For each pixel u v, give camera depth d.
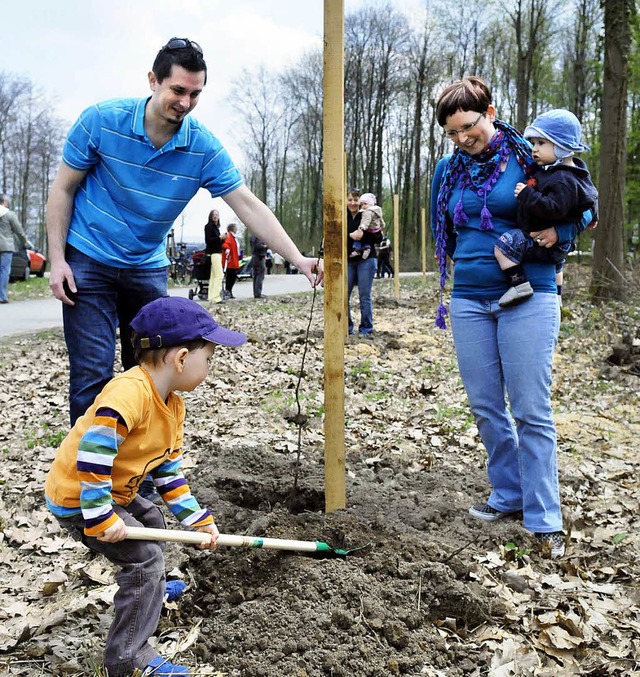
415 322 13.01
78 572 3.71
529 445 4.05
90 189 4.00
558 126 3.95
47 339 11.50
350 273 11.22
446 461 5.55
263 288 25.02
